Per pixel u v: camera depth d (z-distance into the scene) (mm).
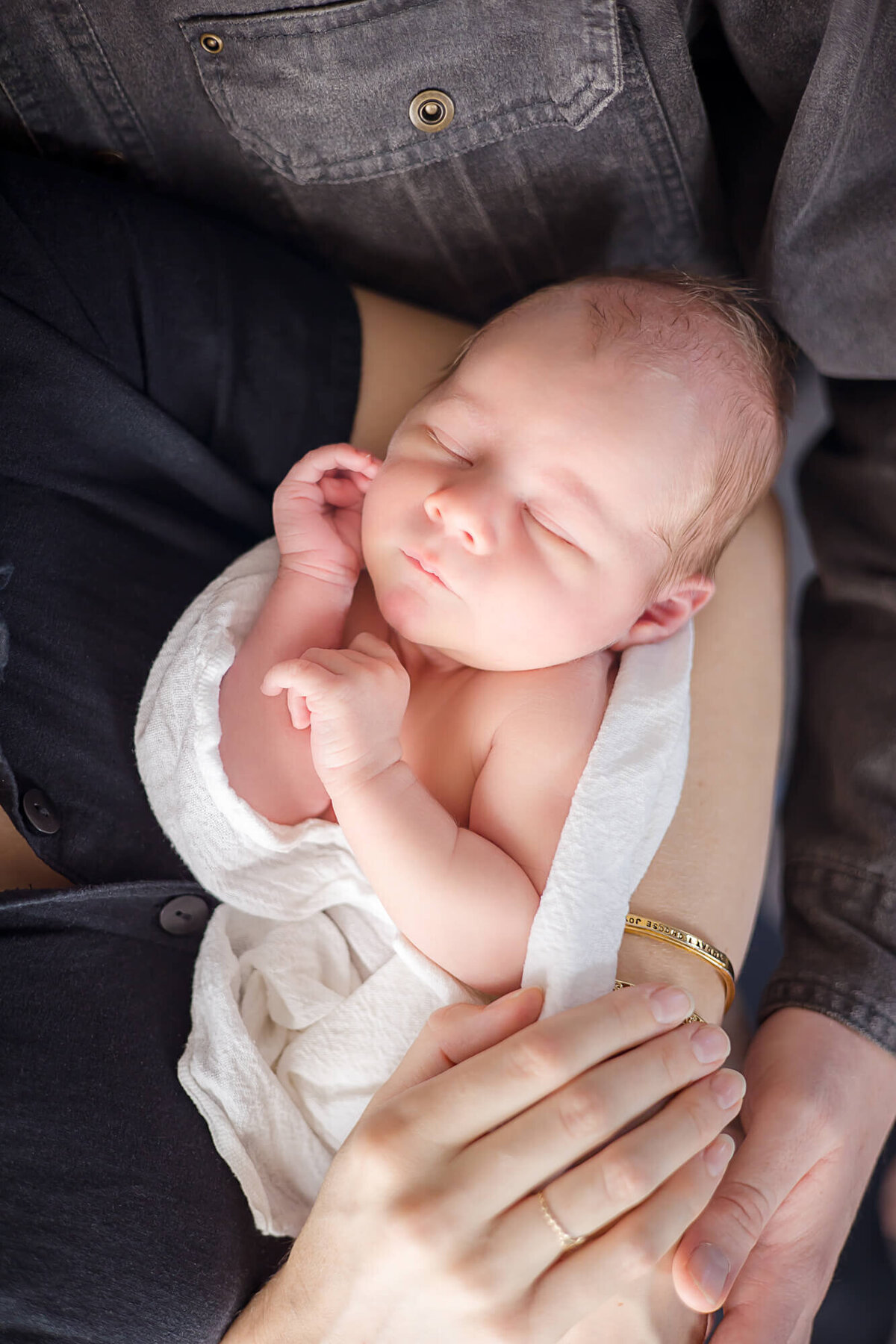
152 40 1075
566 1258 793
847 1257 1314
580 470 1022
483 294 1311
